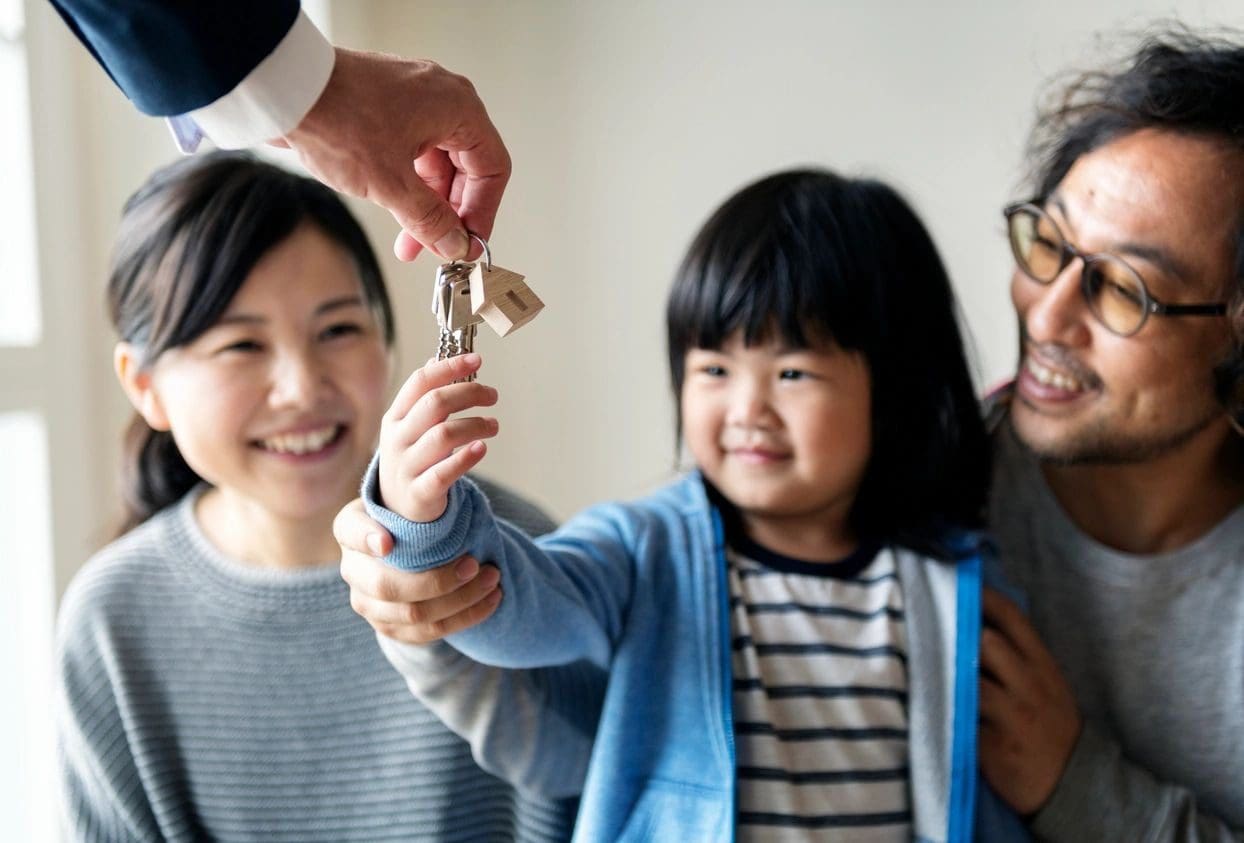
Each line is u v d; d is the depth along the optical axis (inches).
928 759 32.3
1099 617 37.4
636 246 62.9
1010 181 57.1
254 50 22.6
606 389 64.2
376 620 26.7
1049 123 39.4
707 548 33.7
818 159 60.2
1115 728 37.6
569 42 62.5
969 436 37.4
